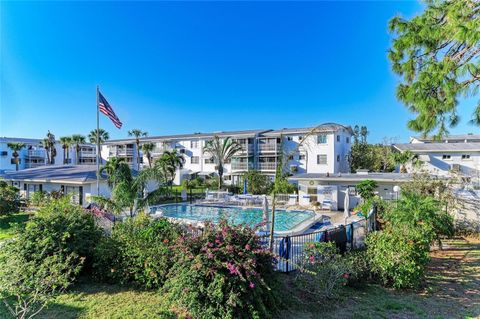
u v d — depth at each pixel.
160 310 5.79
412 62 7.74
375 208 12.59
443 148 29.95
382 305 6.18
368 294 6.77
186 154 44.62
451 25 6.62
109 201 11.89
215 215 21.44
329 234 8.95
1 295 6.28
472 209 12.83
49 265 6.80
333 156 32.94
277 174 9.05
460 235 12.78
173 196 30.00
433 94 7.23
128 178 13.79
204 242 5.51
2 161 51.16
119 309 5.88
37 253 7.00
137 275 6.93
